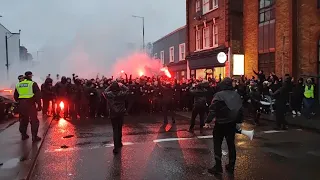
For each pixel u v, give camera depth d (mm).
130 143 9320
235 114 6309
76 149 8617
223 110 6352
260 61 20688
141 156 7809
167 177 6160
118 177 6188
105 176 6266
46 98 15617
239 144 9117
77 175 6344
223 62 22156
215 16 24344
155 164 7082
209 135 10531
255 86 12891
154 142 9461
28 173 6086
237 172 6457
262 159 7477
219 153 6414
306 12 16984
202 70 26922
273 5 19234
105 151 8375
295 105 14945
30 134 10117
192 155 7883
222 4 23203
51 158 7688
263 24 20266
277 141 9523
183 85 18031
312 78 15430
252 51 21391
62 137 10297
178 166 6914
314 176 6180
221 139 6539
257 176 6188
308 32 16906
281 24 18453
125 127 12266
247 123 13078
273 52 19312
